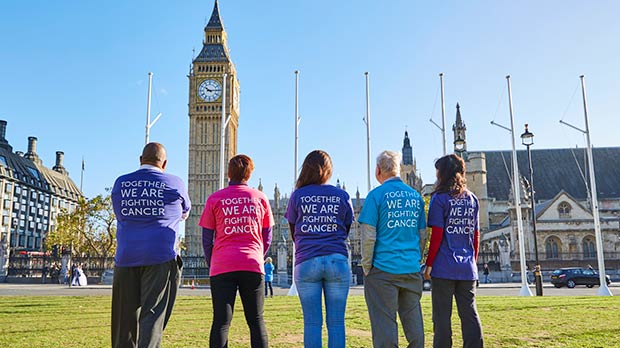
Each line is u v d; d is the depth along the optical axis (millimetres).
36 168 124688
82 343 9414
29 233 116812
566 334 9969
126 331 6473
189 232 113438
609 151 95125
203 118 117250
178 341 9656
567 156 96000
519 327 11102
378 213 6773
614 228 72375
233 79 120625
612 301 19156
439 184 7340
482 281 55906
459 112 101000
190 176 115625
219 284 6539
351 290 40719
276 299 24562
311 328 6262
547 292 35312
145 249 6469
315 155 6910
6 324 12445
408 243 6723
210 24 122188
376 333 6555
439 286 6953
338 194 6699
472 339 6789
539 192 91188
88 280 55406
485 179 92250
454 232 7047
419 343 6617
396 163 7137
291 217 6730
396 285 6625
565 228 73312
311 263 6355
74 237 68812
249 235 6727
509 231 77062
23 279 57656
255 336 6531
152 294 6465
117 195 6707
